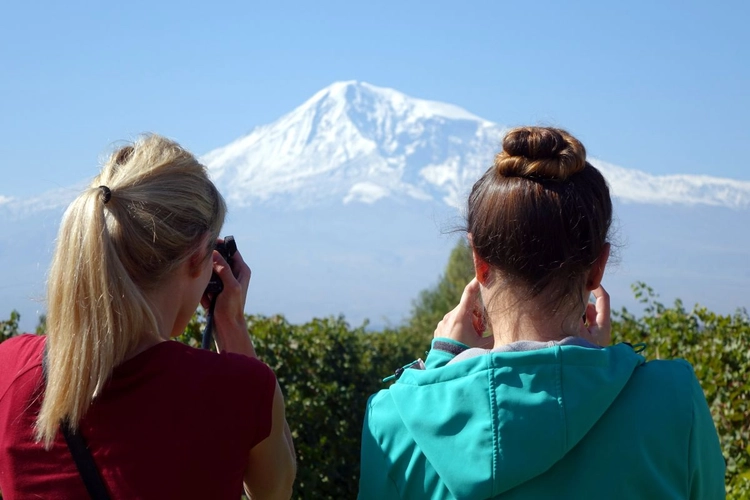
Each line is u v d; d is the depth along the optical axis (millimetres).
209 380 1688
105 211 1651
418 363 1894
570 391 1530
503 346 1615
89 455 1621
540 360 1550
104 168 1770
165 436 1637
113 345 1603
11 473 1646
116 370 1646
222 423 1677
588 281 1670
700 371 5715
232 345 2033
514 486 1521
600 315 1904
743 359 5953
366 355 10234
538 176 1595
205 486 1655
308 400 6914
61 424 1628
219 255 2016
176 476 1633
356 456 7250
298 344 7531
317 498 6270
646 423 1539
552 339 1630
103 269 1593
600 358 1566
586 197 1594
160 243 1661
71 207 1653
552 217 1563
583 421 1516
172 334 1831
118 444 1624
